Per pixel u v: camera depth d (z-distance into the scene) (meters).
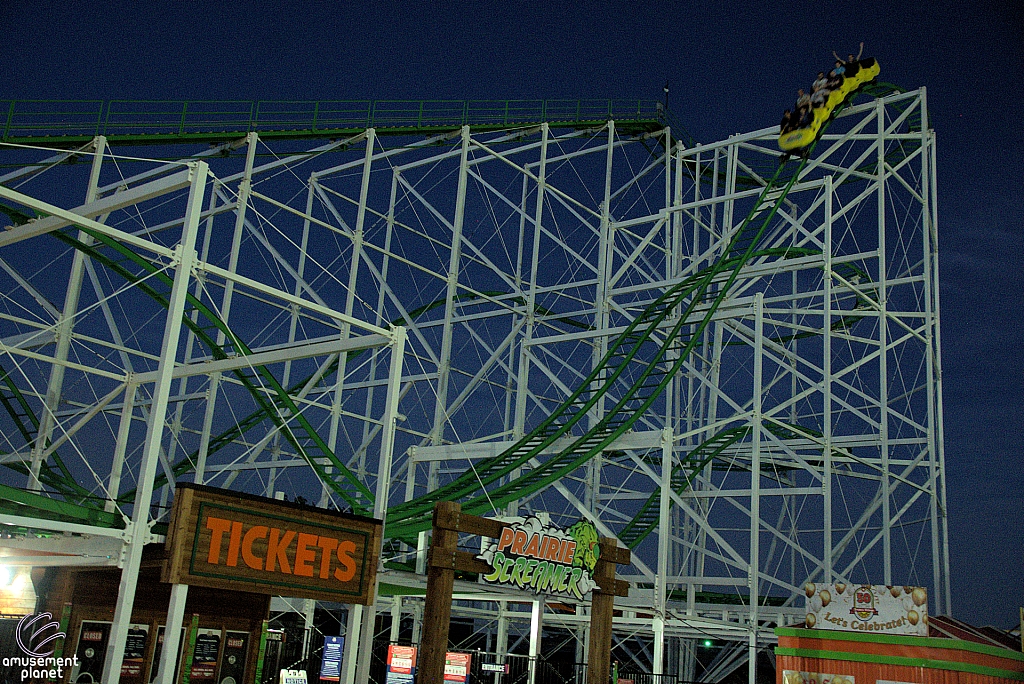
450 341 46.72
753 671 36.38
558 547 27.61
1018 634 36.59
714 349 50.75
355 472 49.78
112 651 20.30
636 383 39.34
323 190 49.66
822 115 35.03
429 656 24.27
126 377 30.48
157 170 43.09
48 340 39.66
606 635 29.17
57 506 22.94
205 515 21.22
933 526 45.78
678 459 44.00
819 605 29.88
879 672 28.36
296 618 39.03
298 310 49.16
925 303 46.97
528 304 49.94
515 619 46.88
